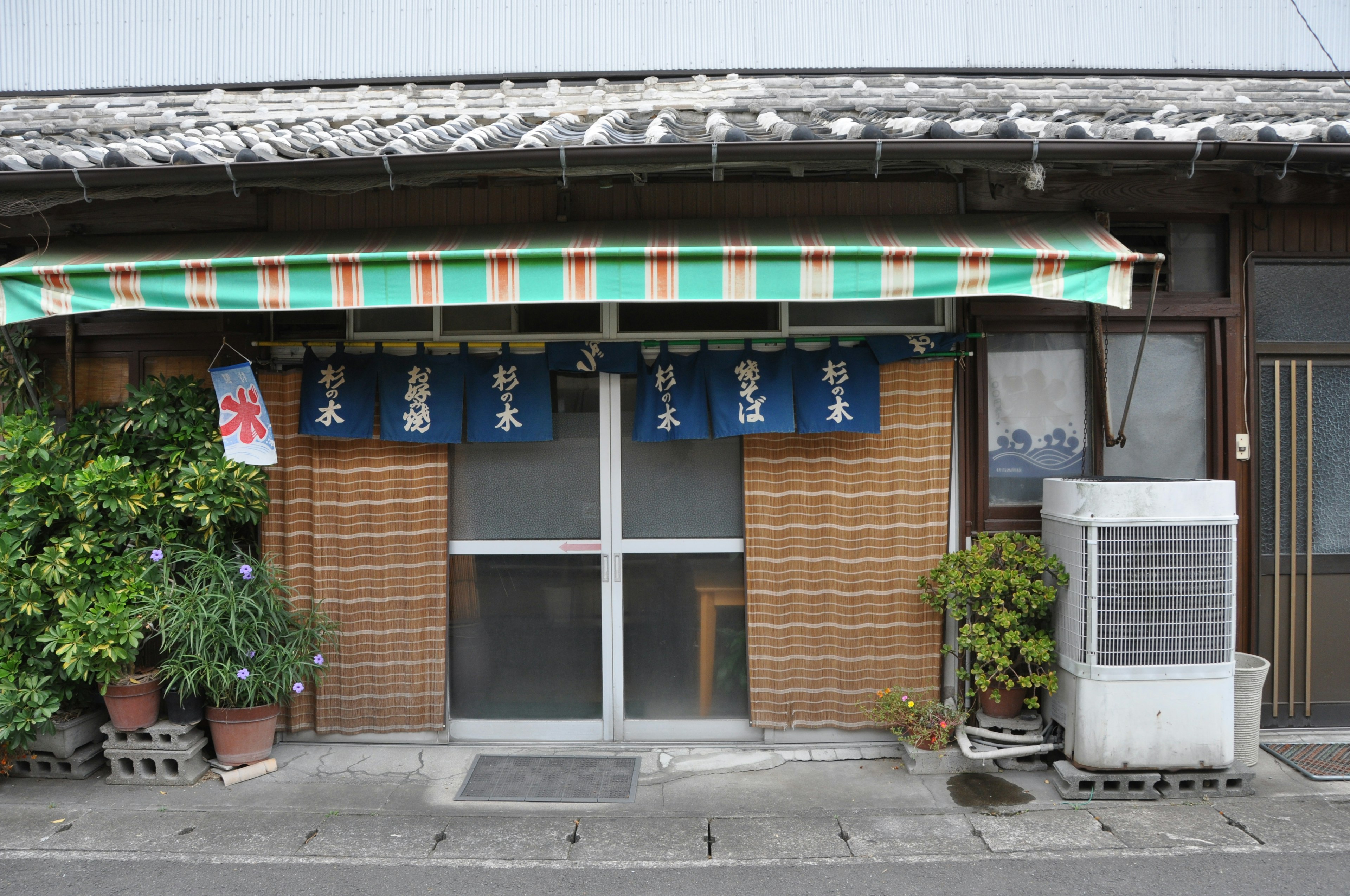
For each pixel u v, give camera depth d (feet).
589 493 17.38
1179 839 13.25
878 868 12.57
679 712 17.44
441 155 13.55
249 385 15.26
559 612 17.47
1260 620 17.28
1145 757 14.52
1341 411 17.43
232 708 15.56
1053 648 15.30
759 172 16.10
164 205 16.88
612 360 16.80
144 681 15.33
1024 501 17.21
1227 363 16.97
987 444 16.92
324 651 17.11
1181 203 16.61
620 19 20.74
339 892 12.00
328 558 17.07
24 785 15.35
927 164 14.24
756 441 16.75
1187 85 19.75
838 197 16.69
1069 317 16.84
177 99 20.56
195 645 14.78
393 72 20.90
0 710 14.20
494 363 16.83
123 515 14.99
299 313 17.37
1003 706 15.83
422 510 17.02
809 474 16.70
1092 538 14.44
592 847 13.24
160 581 15.20
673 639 17.38
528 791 15.20
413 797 14.98
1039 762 15.72
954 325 16.89
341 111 19.84
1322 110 17.87
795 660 16.90
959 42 20.71
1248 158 13.55
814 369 16.38
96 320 17.52
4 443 15.01
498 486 17.44
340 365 16.66
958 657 16.71
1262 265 17.21
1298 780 15.31
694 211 16.78
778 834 13.58
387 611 17.08
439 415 16.63
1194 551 14.47
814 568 16.76
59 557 14.56
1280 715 17.37
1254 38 20.65
